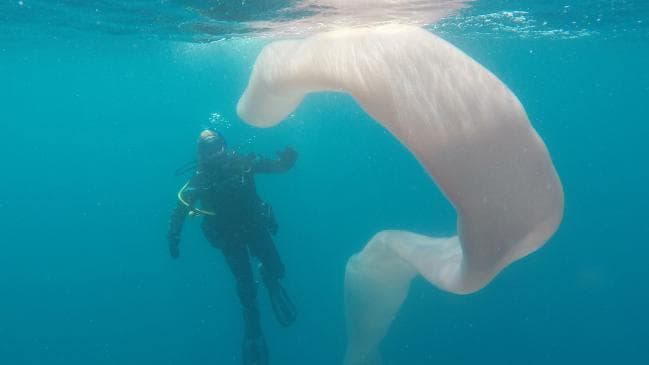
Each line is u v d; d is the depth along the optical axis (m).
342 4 10.23
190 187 8.16
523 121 2.19
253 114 4.26
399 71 2.22
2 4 11.23
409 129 2.05
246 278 9.30
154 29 14.26
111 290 24.64
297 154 8.48
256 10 10.83
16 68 27.09
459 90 2.19
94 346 19.28
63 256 36.06
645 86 43.34
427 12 11.84
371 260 8.34
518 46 22.44
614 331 16.00
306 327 15.55
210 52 20.89
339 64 2.36
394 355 13.04
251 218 8.64
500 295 15.78
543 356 13.80
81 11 11.76
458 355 13.24
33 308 24.20
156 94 50.88
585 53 25.73
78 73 30.72
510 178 2.08
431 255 3.86
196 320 19.56
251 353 9.82
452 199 2.03
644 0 12.08
